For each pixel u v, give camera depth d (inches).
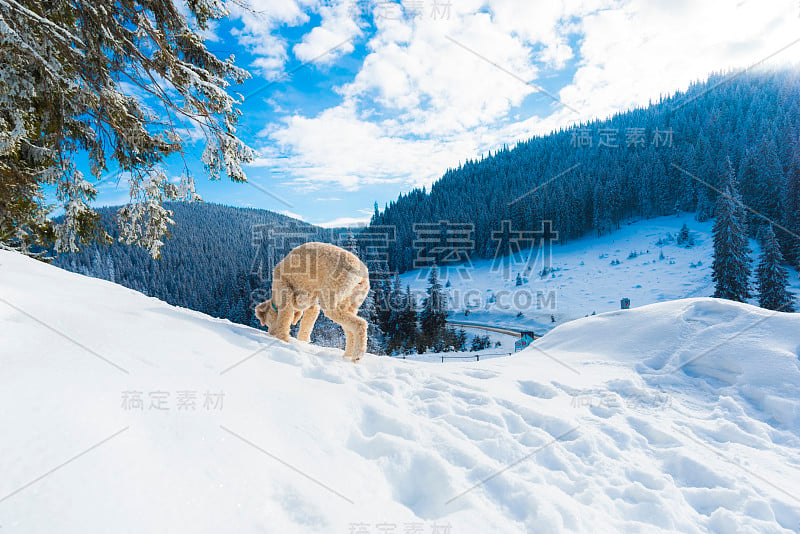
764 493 100.3
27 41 192.4
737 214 1549.0
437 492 82.5
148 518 51.2
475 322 2082.9
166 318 135.4
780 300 1316.4
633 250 2655.0
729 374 172.2
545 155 4394.7
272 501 64.0
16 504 46.7
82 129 262.5
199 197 272.8
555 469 106.0
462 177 4749.0
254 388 102.3
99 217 282.5
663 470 113.0
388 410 115.1
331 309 167.9
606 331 239.3
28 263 154.8
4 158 246.2
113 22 229.6
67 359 80.7
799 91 3294.8
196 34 266.5
